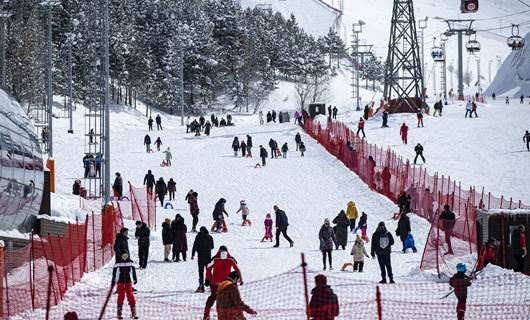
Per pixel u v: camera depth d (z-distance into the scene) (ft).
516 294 89.15
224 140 309.83
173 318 78.64
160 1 636.07
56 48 466.70
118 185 196.03
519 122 325.62
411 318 76.13
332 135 289.53
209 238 97.50
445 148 274.36
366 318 75.72
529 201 203.10
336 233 135.23
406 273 111.34
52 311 80.48
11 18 336.29
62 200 157.79
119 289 79.51
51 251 91.20
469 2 291.17
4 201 106.52
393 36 394.73
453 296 89.92
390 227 162.61
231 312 67.26
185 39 591.37
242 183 225.15
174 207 193.77
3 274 78.54
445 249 117.19
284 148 266.77
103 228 124.98
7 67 335.26
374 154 253.03
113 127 438.81
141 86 545.03
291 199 201.05
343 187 214.90
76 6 476.95
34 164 117.91
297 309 78.18
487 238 108.27
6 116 113.80
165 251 124.98
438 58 543.39
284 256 127.54
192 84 595.47
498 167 244.42
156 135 331.98
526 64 648.79
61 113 425.28
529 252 108.17
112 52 528.63
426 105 378.12
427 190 164.45
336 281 102.37
